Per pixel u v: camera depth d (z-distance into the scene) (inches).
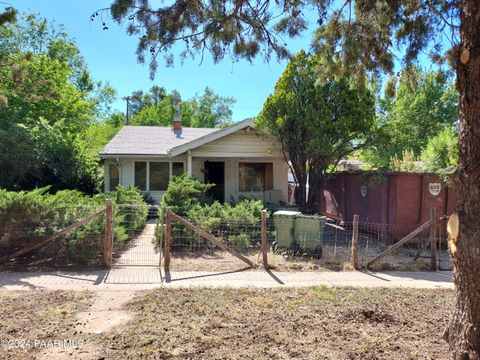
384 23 209.3
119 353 136.9
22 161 575.8
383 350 141.3
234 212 361.4
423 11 210.5
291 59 219.6
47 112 874.8
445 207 381.1
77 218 286.8
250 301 198.7
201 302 195.6
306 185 508.7
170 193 380.8
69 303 192.4
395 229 382.0
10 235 277.1
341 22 215.9
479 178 109.0
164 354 136.3
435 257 292.0
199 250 336.8
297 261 311.0
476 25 109.0
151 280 244.2
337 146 454.0
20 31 1013.8
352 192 488.7
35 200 283.1
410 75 243.0
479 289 112.3
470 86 110.4
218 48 211.2
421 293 220.7
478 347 113.0
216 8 198.7
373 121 453.4
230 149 552.1
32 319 168.4
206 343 145.7
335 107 442.9
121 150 594.6
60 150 630.5
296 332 157.5
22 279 240.1
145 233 429.7
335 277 262.4
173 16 192.1
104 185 637.9
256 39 213.6
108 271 265.0
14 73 404.8
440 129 874.8
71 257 275.3
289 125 459.8
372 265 292.5
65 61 1048.8
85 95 1206.3
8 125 649.6
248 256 316.2
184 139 683.4
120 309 184.9
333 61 235.5
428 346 144.9
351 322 169.6
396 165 468.8
